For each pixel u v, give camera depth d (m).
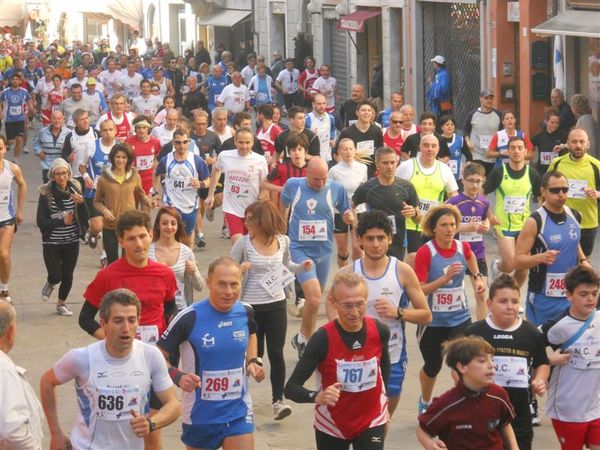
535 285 22.95
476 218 27.97
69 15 157.00
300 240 26.17
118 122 44.25
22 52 117.50
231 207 32.28
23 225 45.38
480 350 15.74
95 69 79.62
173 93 70.31
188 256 22.06
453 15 63.19
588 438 18.89
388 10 69.19
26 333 29.72
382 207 27.20
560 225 22.72
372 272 19.73
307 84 73.88
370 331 17.03
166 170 33.88
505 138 38.62
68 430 22.50
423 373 22.08
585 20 45.97
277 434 22.20
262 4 96.38
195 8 108.94
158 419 15.85
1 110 64.25
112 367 15.84
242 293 22.52
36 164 62.66
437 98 59.44
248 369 17.97
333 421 17.05
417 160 29.41
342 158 31.30
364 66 76.62
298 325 29.47
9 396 14.46
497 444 16.03
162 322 19.50
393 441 21.61
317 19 83.00
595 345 18.58
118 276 19.20
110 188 31.33
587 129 42.56
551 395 18.94
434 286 20.98
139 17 137.00
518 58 55.28
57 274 31.02
